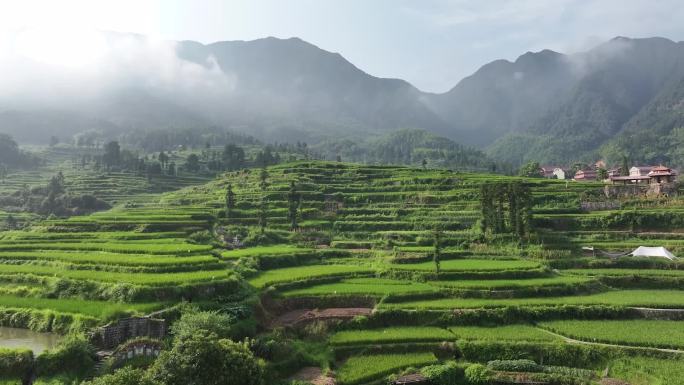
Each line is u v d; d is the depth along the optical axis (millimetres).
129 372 42094
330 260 111125
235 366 47344
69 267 82000
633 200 132250
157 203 181250
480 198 132375
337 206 155000
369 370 60000
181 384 44094
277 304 79000
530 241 114500
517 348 64812
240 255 102875
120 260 83062
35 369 49219
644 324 72312
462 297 83750
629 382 57281
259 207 154125
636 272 95438
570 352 63375
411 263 105000
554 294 84812
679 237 112500
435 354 65750
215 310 66375
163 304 65000
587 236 117812
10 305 65375
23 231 123812
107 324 57531
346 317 74438
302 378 58531
